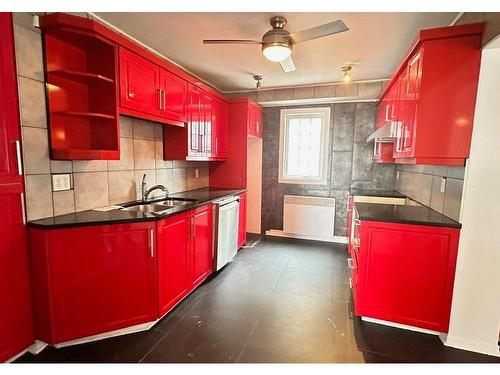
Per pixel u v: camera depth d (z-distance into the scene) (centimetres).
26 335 172
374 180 397
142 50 214
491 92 167
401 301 201
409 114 208
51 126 180
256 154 451
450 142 179
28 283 172
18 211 165
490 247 177
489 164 172
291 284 279
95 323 184
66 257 171
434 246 189
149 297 201
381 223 200
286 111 428
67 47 186
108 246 182
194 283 259
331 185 418
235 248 348
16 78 160
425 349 184
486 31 160
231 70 332
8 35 155
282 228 449
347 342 190
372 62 300
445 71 175
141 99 218
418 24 215
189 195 316
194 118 299
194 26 222
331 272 309
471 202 177
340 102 402
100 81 196
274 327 206
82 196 208
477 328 183
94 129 204
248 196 462
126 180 250
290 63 239
